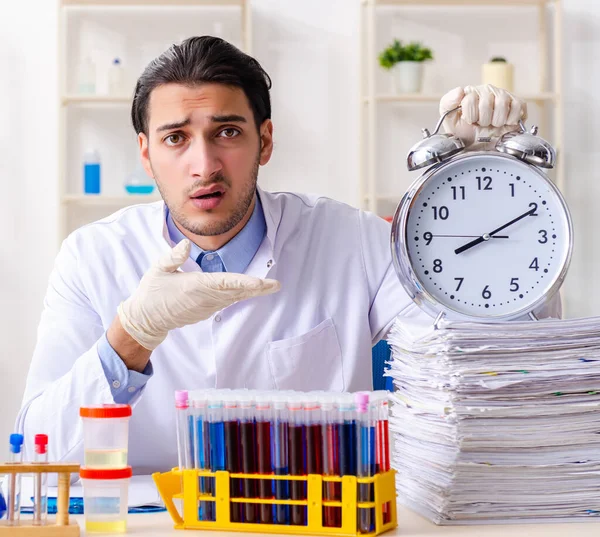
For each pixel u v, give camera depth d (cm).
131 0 383
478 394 110
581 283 404
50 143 388
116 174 392
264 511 104
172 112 140
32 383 159
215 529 104
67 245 175
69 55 390
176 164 142
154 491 128
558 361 112
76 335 165
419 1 387
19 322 386
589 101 404
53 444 140
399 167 398
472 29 401
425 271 124
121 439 105
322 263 174
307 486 102
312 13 394
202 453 105
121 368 137
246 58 148
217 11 394
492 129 131
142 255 171
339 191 396
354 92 396
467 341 111
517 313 123
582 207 404
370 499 102
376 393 105
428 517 113
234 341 162
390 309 173
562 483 111
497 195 125
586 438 112
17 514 102
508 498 111
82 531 104
